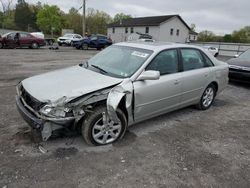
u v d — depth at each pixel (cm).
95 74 416
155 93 429
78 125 375
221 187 310
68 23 7056
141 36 3316
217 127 493
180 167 346
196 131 467
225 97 729
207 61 559
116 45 508
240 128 495
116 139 403
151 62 429
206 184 314
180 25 4784
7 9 5856
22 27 6644
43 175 312
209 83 561
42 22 6334
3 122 452
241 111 600
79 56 1702
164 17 4697
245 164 364
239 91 813
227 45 3616
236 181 323
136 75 404
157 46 465
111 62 452
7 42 2022
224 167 353
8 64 1133
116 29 5453
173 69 471
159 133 448
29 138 398
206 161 365
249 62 860
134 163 349
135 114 414
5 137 398
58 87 364
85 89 357
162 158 366
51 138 399
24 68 1041
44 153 359
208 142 426
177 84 470
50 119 327
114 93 365
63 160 346
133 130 454
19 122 454
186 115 547
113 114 363
